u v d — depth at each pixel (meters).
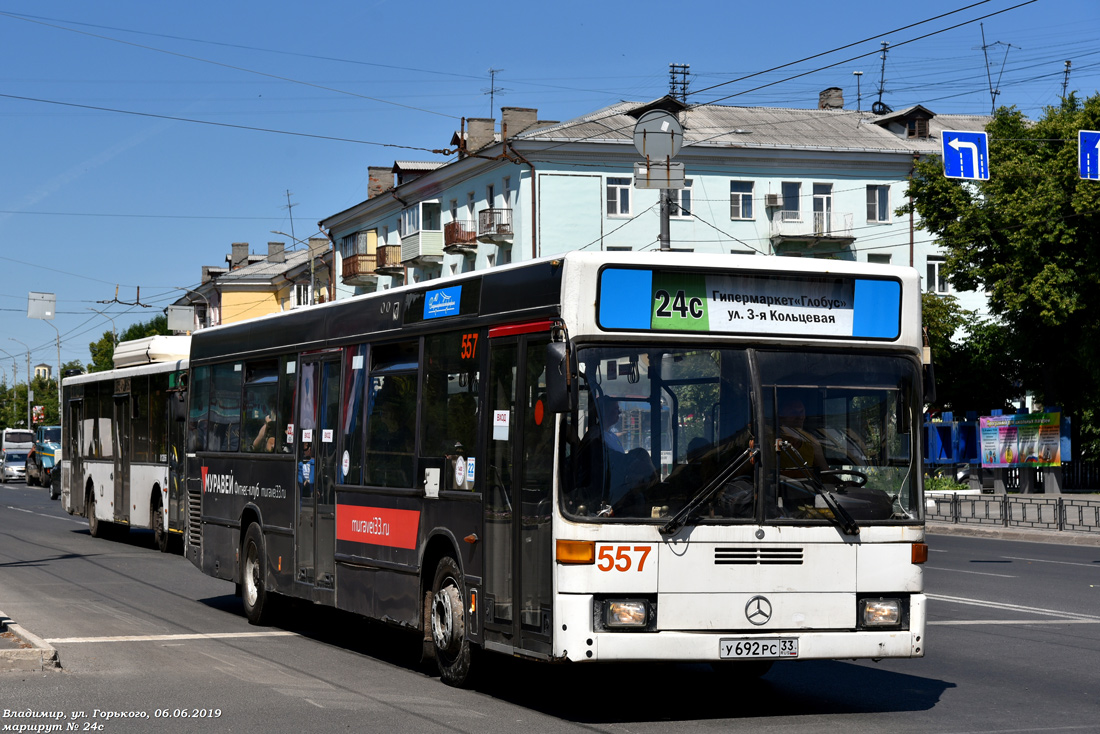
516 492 8.26
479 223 52.50
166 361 21.98
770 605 7.79
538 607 7.90
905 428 8.30
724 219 52.12
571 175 50.00
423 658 9.67
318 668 10.02
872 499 8.12
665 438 7.80
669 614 7.64
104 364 100.44
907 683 9.34
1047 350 41.31
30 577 17.28
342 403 11.24
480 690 9.01
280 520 12.39
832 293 8.26
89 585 16.34
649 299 7.90
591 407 7.71
